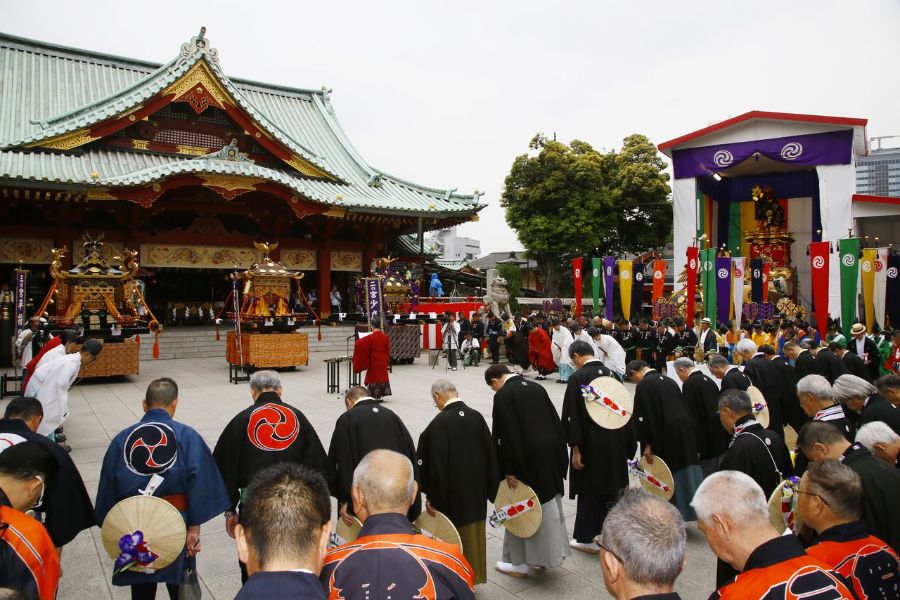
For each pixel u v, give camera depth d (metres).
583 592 5.14
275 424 4.62
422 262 36.28
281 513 2.25
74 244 26.58
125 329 17.30
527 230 44.88
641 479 6.40
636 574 2.20
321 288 32.69
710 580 5.26
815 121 30.42
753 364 8.05
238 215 31.98
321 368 20.47
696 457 6.20
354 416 4.91
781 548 2.50
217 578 5.41
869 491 3.48
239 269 30.53
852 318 18.62
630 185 45.22
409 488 2.87
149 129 28.89
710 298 20.77
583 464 5.89
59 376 8.08
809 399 5.53
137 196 24.58
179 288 35.59
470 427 5.00
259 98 38.53
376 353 13.81
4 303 19.75
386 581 2.41
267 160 31.73
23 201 24.98
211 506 4.04
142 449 3.96
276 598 2.08
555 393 15.70
